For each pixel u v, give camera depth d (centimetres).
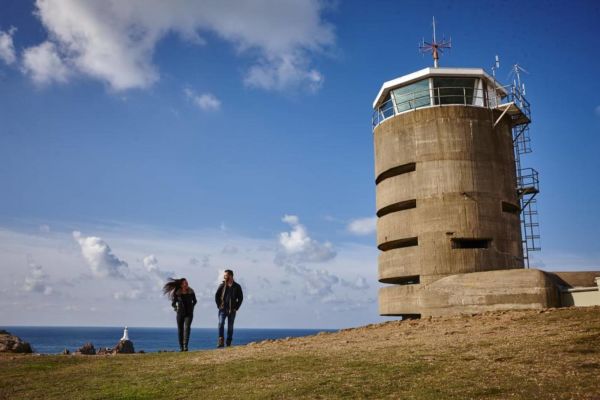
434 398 890
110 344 18888
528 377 991
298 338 1978
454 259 3025
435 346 1445
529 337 1479
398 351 1393
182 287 1841
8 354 1744
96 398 1053
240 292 1911
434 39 3531
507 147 3338
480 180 3148
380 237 3409
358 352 1419
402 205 3350
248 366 1284
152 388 1114
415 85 3425
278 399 951
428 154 3197
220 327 1861
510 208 3366
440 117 3216
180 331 1827
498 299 2553
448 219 3081
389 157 3366
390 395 933
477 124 3225
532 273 2498
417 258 3116
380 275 3366
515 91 3397
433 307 2761
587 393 860
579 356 1165
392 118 3394
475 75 3331
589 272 2667
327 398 937
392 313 3156
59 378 1287
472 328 1827
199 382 1143
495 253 3080
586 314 1828
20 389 1178
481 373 1052
